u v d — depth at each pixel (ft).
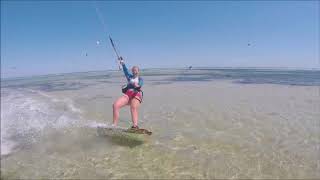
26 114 50.80
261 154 27.25
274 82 88.58
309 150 27.58
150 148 30.09
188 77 126.21
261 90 68.13
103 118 44.57
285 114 41.73
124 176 23.94
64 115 48.24
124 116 45.11
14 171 25.94
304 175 22.68
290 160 25.55
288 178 22.34
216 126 37.11
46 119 45.44
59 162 27.55
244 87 75.92
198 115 43.37
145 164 26.09
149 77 135.74
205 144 30.60
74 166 26.45
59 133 36.65
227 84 86.48
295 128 34.65
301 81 90.17
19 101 69.97
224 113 43.93
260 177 22.68
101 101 61.98
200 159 26.68
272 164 24.93
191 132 34.83
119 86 94.84
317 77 108.17
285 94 60.13
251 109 46.11
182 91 71.77
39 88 108.17
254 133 33.55
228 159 26.40
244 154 27.43
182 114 44.45
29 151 30.81
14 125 42.06
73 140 33.58
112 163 26.68
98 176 24.17
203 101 55.16
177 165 25.57
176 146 30.30
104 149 30.35
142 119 42.37
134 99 33.76
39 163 27.53
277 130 34.19
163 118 42.45
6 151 31.01
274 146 29.12
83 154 29.30
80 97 70.38
